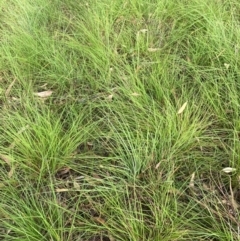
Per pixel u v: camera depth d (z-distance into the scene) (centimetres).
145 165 81
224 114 89
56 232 74
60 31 117
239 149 81
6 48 107
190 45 106
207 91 94
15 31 112
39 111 96
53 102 99
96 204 78
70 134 86
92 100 97
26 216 73
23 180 83
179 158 83
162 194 76
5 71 106
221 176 82
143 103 92
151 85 96
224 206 77
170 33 110
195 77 97
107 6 117
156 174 81
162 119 85
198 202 74
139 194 78
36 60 106
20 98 95
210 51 101
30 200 80
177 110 90
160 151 83
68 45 108
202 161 84
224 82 93
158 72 98
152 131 87
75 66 104
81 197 80
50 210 75
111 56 104
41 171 81
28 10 119
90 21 114
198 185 80
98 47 105
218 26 104
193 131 83
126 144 86
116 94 96
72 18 120
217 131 88
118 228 73
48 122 86
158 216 74
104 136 88
